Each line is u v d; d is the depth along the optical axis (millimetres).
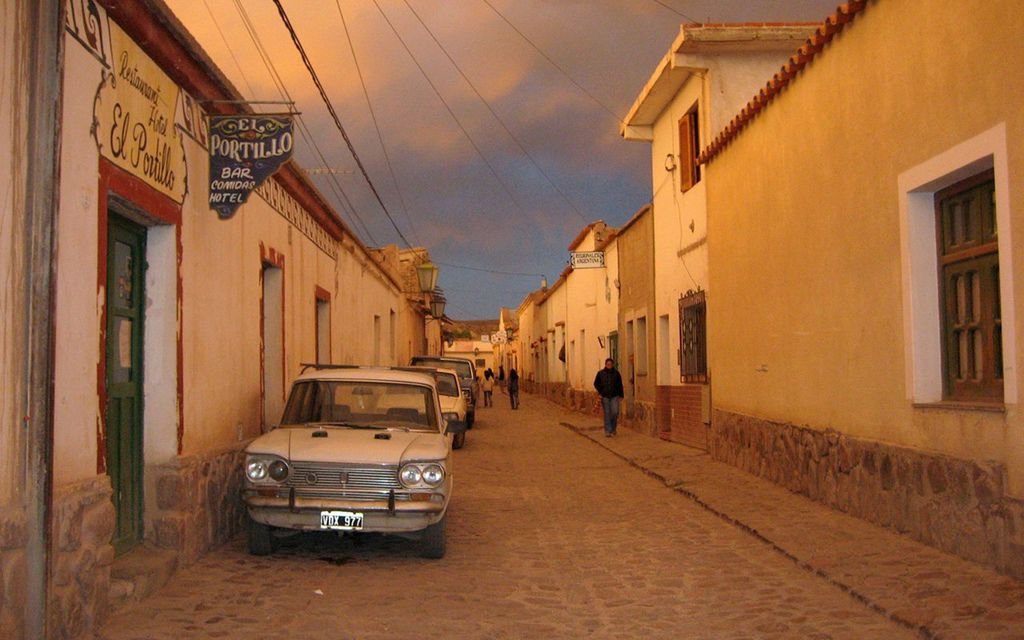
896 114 8453
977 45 7070
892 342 8664
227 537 8680
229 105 8352
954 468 7477
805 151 10891
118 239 6988
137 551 7098
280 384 11531
